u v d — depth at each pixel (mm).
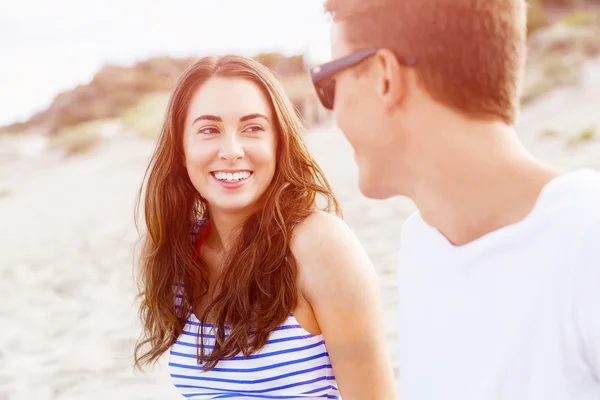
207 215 2428
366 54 1133
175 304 2350
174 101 2291
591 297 951
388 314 4375
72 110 35062
